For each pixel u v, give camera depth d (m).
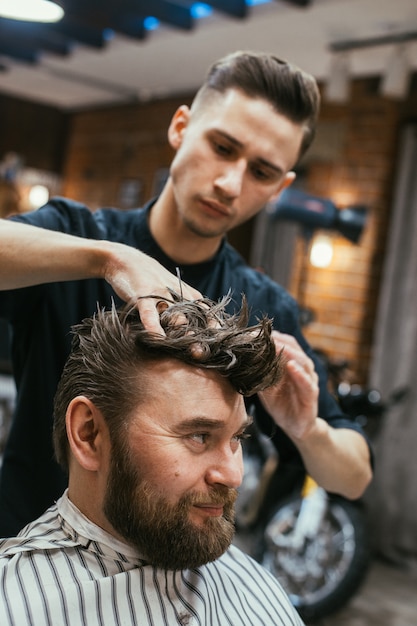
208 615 1.00
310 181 4.96
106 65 5.47
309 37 4.16
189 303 0.96
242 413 0.92
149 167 6.31
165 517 0.88
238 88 1.26
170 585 0.96
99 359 0.92
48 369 1.29
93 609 0.91
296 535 3.47
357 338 4.61
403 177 4.50
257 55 1.28
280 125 1.26
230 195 1.24
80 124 7.13
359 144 4.72
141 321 0.93
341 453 1.32
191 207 1.27
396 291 4.49
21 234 1.04
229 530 0.91
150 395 0.88
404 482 4.41
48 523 0.99
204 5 3.92
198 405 0.88
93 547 0.94
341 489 1.38
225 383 0.90
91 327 0.98
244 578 1.11
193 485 0.88
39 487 1.29
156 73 5.48
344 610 3.57
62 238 1.05
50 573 0.91
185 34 4.43
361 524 3.39
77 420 0.92
